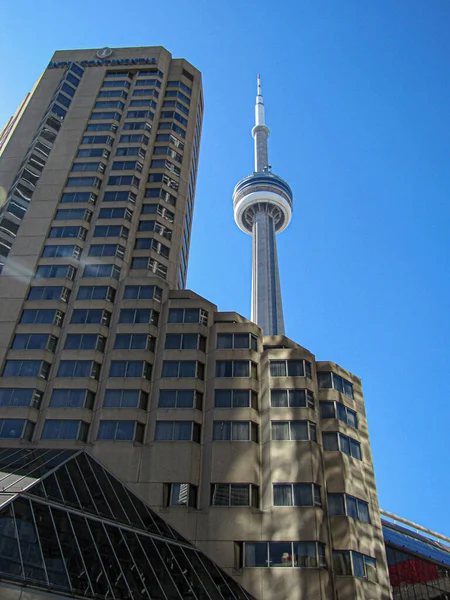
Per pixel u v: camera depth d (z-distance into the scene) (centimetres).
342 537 4409
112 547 3369
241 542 4294
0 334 5628
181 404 5128
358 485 4844
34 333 5662
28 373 5362
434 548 6944
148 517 4203
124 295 6006
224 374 5334
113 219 6838
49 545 2964
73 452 4500
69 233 6600
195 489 4641
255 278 17225
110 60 9125
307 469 4631
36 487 3400
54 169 7344
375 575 4394
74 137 7806
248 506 4462
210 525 4362
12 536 2841
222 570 4125
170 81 9138
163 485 4594
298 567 4131
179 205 7512
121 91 8612
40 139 7631
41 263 6281
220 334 5650
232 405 5103
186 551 4031
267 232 19225
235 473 4659
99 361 5516
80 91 8569
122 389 5247
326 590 4062
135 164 7525
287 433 4878
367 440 5325
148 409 5169
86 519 3447
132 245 6738
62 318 5859
